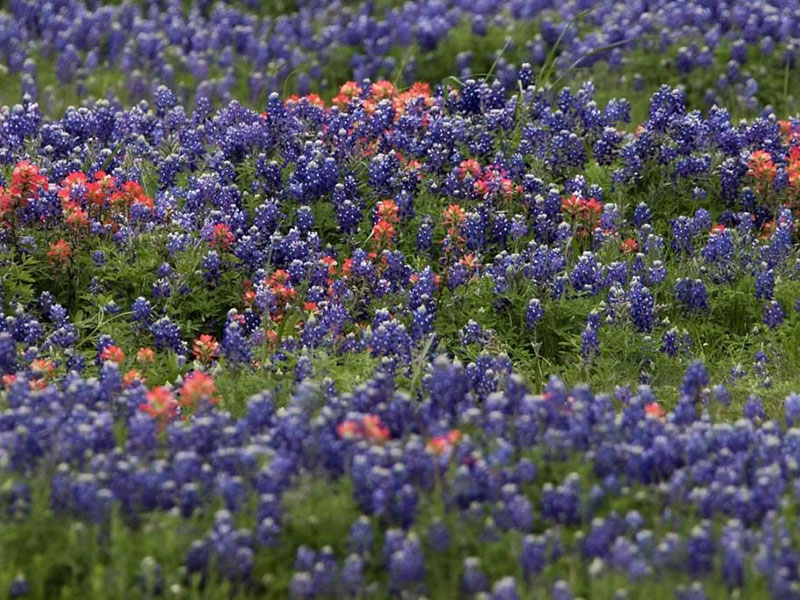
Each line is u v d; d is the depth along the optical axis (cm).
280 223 1306
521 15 2192
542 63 2042
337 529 759
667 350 1135
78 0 2478
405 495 763
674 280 1253
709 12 2100
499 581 713
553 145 1455
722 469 804
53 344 1092
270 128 1444
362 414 876
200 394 886
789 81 1934
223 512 743
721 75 1920
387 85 1583
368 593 718
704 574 724
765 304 1195
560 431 841
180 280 1182
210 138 1473
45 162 1396
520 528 757
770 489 780
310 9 2403
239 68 2108
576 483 778
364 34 2122
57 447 802
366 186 1381
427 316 1130
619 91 1922
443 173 1423
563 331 1166
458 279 1203
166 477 792
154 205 1280
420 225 1320
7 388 932
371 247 1274
